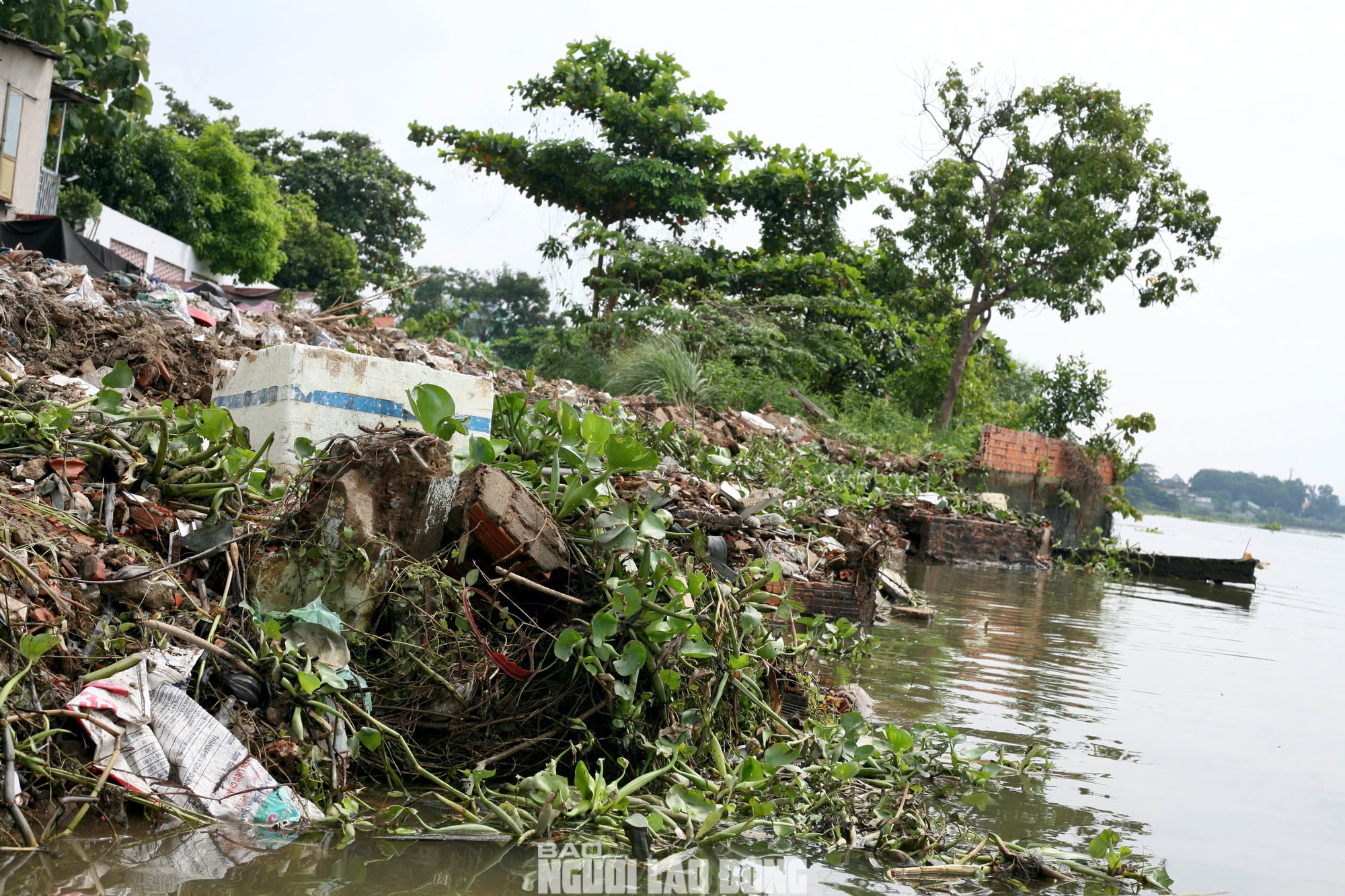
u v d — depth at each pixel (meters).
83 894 2.62
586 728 3.98
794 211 26.02
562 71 25.33
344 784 3.55
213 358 7.53
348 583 3.90
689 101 26.09
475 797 3.62
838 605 7.84
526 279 55.75
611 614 3.94
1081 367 28.02
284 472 4.68
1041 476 20.08
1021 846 3.79
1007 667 7.46
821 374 23.73
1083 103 22.67
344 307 13.37
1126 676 7.64
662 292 22.92
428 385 4.40
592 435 4.89
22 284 7.49
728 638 4.52
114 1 18.70
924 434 21.78
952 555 15.83
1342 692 7.91
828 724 4.89
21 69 16.16
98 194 32.34
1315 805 4.70
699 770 4.16
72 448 4.34
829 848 3.61
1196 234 23.12
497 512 4.05
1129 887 3.53
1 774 2.90
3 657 3.13
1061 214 22.86
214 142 35.62
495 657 3.87
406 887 2.91
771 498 7.76
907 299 25.47
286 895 2.77
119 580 3.60
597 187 25.28
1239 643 10.24
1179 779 4.93
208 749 3.30
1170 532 57.50
